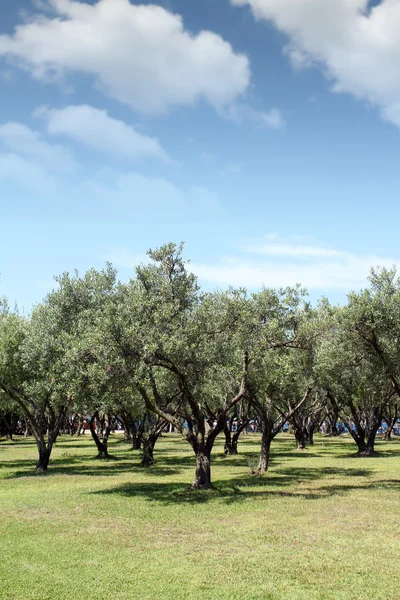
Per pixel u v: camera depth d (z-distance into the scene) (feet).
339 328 80.18
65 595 33.81
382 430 297.12
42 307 102.83
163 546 45.50
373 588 34.94
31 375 107.34
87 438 256.73
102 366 69.97
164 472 105.09
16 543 46.57
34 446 196.95
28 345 97.25
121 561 41.04
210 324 79.15
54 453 159.53
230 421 156.76
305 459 132.16
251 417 169.78
